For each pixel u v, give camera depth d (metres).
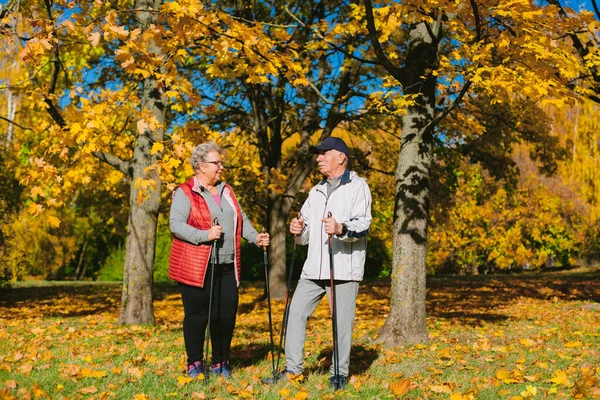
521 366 4.74
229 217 4.30
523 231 24.27
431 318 8.97
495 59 5.97
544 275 20.02
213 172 4.30
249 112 13.74
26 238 21.52
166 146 6.19
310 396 3.83
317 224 4.18
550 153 12.12
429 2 4.92
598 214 26.72
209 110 8.27
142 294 8.25
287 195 13.05
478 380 4.32
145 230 8.29
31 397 3.47
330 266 3.94
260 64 5.64
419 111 6.38
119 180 12.02
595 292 13.19
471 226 23.36
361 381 4.30
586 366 4.61
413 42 6.46
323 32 7.56
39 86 7.57
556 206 25.09
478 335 6.60
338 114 12.07
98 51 10.16
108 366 4.61
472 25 5.28
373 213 21.52
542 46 4.82
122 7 8.58
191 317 4.25
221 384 4.06
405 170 6.37
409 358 5.33
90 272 28.05
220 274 4.29
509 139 11.49
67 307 12.17
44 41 5.11
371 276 23.52
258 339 6.86
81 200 18.38
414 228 6.32
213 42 5.39
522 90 4.67
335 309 4.10
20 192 14.67
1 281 15.98
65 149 5.79
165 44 5.37
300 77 6.10
